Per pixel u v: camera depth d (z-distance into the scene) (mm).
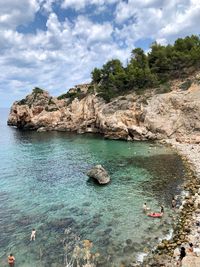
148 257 24094
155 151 65562
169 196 38125
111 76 104750
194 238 26156
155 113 83250
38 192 41906
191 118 78250
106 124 87188
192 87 85562
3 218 32875
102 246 26203
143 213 33188
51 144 85062
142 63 110562
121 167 53844
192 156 58094
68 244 26812
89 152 69688
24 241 27656
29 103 134375
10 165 60094
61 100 129250
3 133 119188
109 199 38188
